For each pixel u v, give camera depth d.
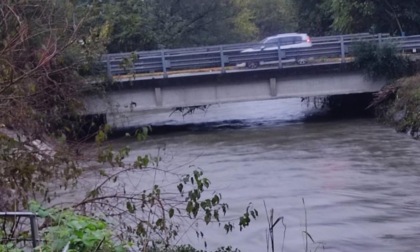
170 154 23.59
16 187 9.02
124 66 13.49
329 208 14.60
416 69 30.33
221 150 24.42
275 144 25.09
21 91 9.20
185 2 51.56
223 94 31.23
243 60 31.42
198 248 11.59
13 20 9.38
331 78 31.42
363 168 19.00
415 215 13.74
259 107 42.28
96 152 11.69
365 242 12.10
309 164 20.23
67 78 11.00
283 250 11.79
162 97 30.78
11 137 9.37
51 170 9.50
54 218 5.86
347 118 31.89
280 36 35.25
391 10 36.22
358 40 31.22
